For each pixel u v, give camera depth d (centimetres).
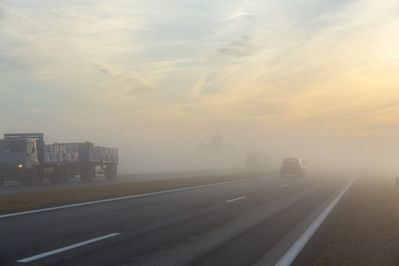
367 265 1074
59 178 3844
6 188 3117
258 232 1492
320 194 3142
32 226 1427
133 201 2272
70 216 1670
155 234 1376
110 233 1353
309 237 1423
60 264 962
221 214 1909
